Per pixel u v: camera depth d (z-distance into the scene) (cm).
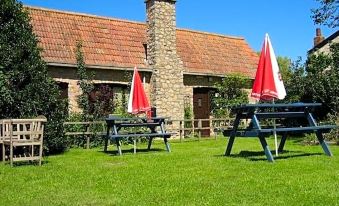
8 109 1034
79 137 1452
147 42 1916
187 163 827
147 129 1571
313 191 524
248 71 2253
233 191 536
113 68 1759
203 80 2053
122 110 1750
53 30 1788
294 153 970
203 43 2280
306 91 1662
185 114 1952
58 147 1181
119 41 1928
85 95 1642
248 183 589
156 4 1875
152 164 828
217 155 983
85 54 1755
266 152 823
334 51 1684
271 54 883
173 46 1912
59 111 1177
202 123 2027
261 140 831
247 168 732
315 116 1644
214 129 1783
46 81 1124
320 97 1595
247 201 481
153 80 1852
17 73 1038
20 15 1084
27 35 1088
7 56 1028
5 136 928
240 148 1180
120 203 487
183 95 1945
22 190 580
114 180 645
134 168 777
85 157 1031
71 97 1675
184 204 472
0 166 862
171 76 1886
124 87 1811
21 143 873
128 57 1866
